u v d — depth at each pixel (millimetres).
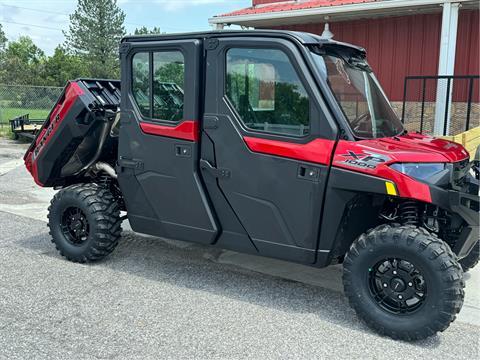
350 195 3676
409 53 10523
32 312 3979
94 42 54562
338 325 3838
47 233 6262
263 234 4078
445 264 3365
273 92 3873
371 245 3605
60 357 3318
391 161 3496
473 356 3391
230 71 4055
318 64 3764
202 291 4473
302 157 3762
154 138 4453
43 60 59688
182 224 4484
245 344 3514
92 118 4859
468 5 9297
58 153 5160
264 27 12109
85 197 4984
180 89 4258
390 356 3379
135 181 4680
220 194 4215
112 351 3402
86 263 5121
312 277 4875
